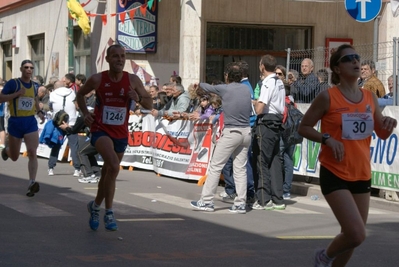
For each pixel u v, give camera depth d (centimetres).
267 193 1065
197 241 787
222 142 1003
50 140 1442
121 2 1988
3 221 880
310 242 802
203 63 1980
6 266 643
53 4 2541
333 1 1845
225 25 2016
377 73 1231
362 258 728
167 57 2034
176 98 1462
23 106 1089
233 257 709
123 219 922
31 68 1085
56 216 923
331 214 1039
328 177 541
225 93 991
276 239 816
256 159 1064
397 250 772
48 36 2602
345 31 2048
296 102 1342
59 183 1315
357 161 543
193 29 1692
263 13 2012
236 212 1017
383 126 557
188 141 1423
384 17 1716
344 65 549
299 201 1192
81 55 2300
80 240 771
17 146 1105
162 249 738
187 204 1085
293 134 1138
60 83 1505
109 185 802
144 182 1383
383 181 1136
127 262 671
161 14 2020
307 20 2036
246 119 999
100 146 794
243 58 2039
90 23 2178
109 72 801
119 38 1988
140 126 1612
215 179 1020
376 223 966
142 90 813
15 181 1329
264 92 1031
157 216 955
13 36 2945
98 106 805
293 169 1309
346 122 544
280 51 2059
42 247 730
